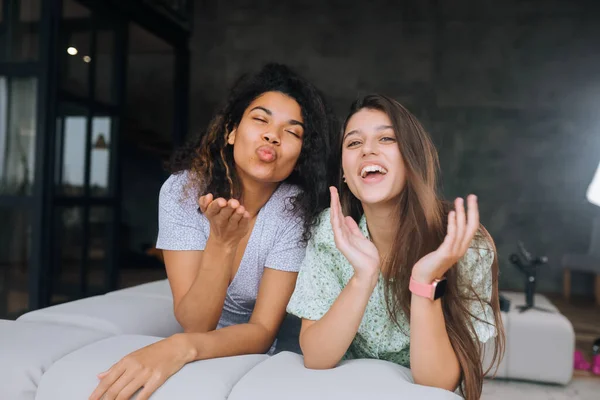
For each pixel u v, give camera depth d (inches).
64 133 148.9
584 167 251.6
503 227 259.4
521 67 259.0
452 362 31.6
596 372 108.0
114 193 173.8
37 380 30.0
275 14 284.0
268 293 46.3
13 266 139.4
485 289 36.7
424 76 269.1
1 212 140.2
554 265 253.4
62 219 148.5
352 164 35.5
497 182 260.5
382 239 39.2
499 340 37.7
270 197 49.7
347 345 31.3
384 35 273.6
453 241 29.6
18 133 140.1
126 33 178.5
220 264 38.4
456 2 265.7
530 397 93.4
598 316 192.5
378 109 35.2
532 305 109.9
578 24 253.3
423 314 30.8
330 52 279.0
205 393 27.3
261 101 45.8
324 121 48.1
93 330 38.3
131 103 291.6
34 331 35.3
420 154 34.4
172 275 47.4
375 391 25.4
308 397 25.0
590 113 251.6
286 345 56.0
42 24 138.6
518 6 259.1
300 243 46.5
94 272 164.1
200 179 47.9
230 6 287.4
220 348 34.5
